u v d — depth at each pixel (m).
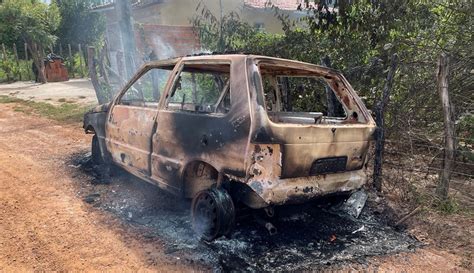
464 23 5.83
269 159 3.18
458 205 4.51
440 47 5.47
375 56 6.75
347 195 4.03
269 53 8.14
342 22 7.66
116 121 4.89
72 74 22.72
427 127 5.28
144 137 4.29
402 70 5.59
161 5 18.44
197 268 3.18
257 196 3.37
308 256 3.41
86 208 4.38
